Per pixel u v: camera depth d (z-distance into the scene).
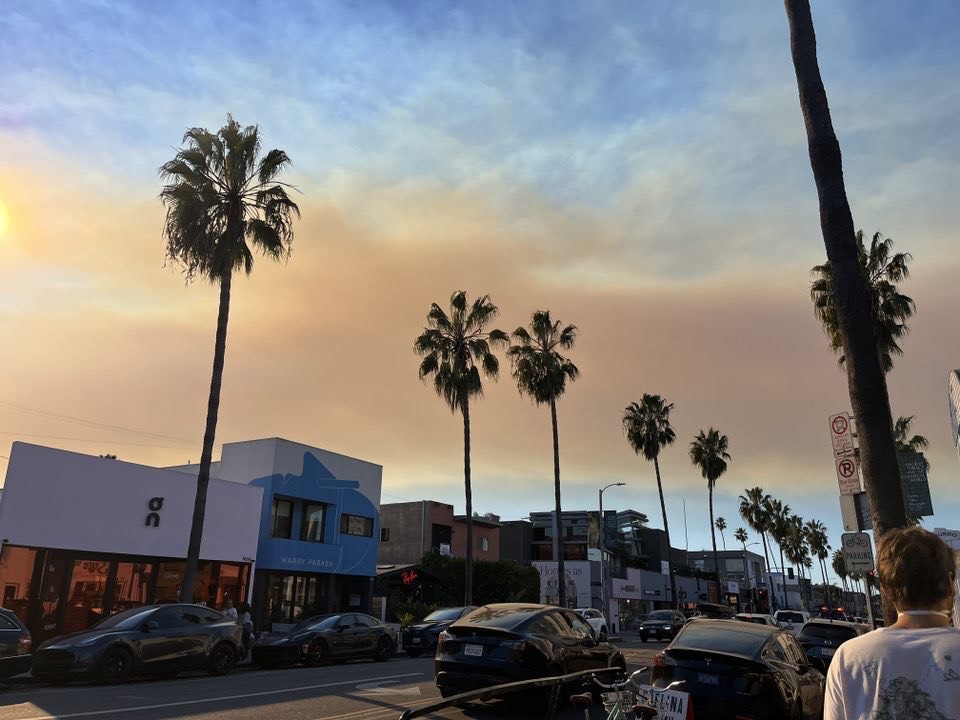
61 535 20.36
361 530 33.44
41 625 19.78
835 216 7.50
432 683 14.21
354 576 33.25
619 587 57.53
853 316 7.16
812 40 8.17
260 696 11.84
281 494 29.47
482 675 10.32
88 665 13.04
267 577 28.48
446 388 33.38
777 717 8.70
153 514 23.05
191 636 14.93
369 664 19.42
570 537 63.56
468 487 32.41
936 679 2.28
